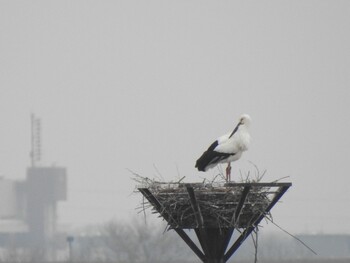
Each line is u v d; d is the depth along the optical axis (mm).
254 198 15594
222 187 15586
